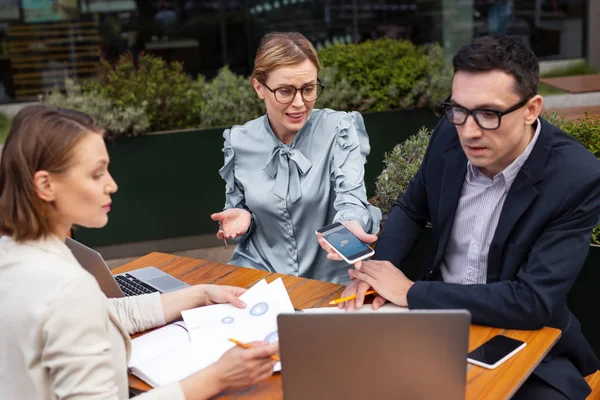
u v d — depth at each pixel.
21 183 1.32
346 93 4.95
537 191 1.76
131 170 4.55
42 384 1.29
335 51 5.22
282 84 2.23
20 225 1.33
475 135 1.65
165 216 4.68
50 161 1.31
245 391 1.45
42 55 8.06
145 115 4.59
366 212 2.24
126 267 2.27
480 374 1.46
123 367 1.42
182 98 4.83
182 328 1.74
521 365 1.49
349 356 1.26
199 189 4.69
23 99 8.13
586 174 1.72
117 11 7.94
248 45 8.17
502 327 1.67
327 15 8.28
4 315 1.29
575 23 9.34
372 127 4.93
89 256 1.80
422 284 1.76
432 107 5.00
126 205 4.59
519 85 1.61
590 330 2.40
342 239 1.89
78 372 1.26
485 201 1.92
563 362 1.82
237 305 1.80
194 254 4.68
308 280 2.03
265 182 2.44
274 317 1.73
